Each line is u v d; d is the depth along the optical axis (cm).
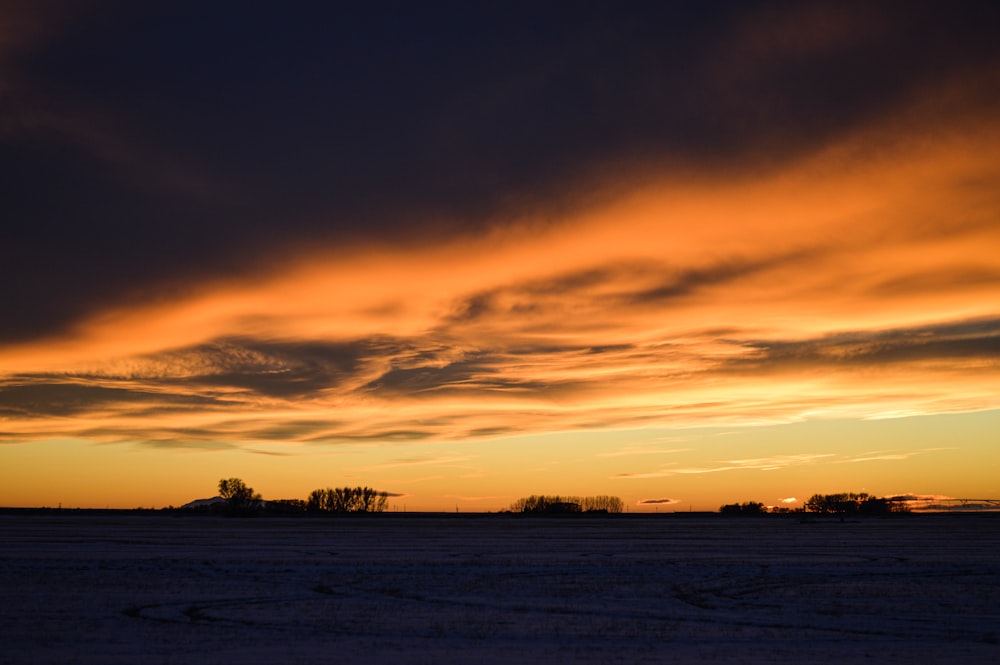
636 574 5625
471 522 19638
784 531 14225
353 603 3984
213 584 4791
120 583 4762
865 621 3488
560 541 10381
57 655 2575
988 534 12825
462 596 4312
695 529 15425
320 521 18900
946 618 3584
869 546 9188
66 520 18075
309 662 2483
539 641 2917
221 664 2450
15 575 5147
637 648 2777
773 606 3981
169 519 19275
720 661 2541
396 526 16062
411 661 2511
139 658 2531
